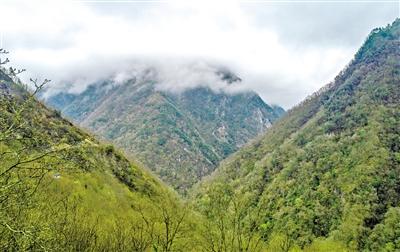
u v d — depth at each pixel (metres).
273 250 25.22
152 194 74.94
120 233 20.98
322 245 88.94
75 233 17.59
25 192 9.43
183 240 23.31
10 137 8.34
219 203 24.33
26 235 8.15
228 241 22.64
